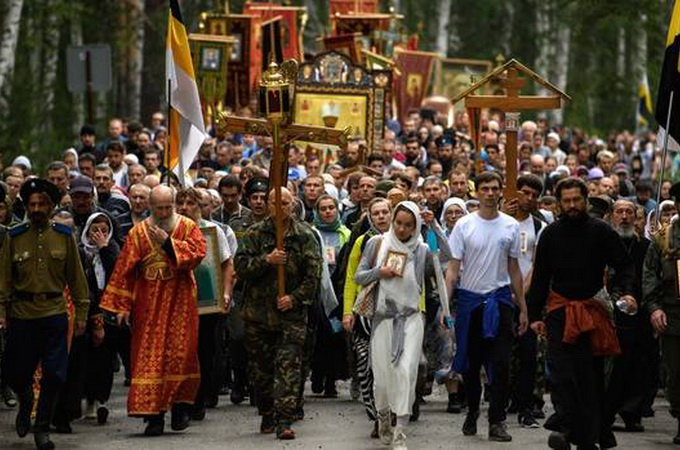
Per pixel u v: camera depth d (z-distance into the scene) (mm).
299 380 26797
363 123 46906
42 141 58719
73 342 27250
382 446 26000
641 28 87000
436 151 50094
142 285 26984
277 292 26828
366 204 32844
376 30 60031
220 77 49844
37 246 25734
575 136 68938
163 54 90125
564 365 23969
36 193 25641
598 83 109000
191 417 28922
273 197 26875
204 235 28578
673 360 26906
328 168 43188
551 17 101188
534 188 29578
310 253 26875
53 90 74188
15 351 25781
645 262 26969
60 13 74500
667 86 29594
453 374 29984
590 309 23922
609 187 38344
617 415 30734
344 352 31812
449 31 112188
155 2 90125
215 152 46219
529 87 102938
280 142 27062
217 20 55594
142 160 46344
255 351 27172
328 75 47031
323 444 26234
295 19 57250
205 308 28484
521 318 26875
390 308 25422
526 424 28359
